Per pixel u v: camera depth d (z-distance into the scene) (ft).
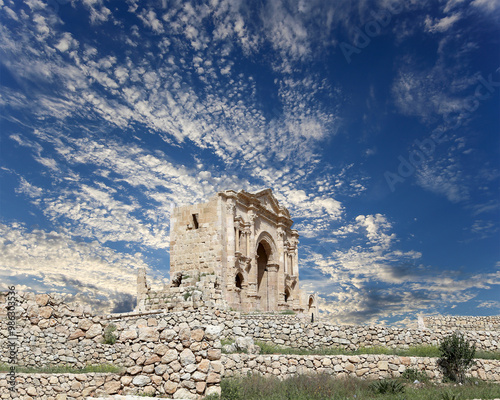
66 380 58.08
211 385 52.24
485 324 105.81
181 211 168.76
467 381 69.87
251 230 178.91
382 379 67.21
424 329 89.56
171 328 53.98
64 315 74.23
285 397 57.31
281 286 201.57
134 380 52.31
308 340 89.15
